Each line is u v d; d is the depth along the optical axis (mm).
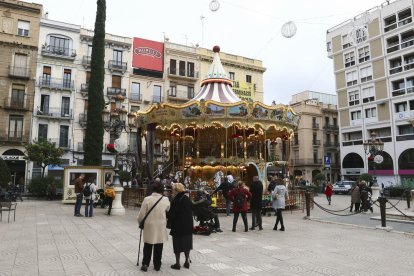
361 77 41594
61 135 37094
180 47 43812
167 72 42562
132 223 11945
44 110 36531
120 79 40438
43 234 9609
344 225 11633
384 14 39031
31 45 35938
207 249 7711
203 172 18750
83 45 38750
